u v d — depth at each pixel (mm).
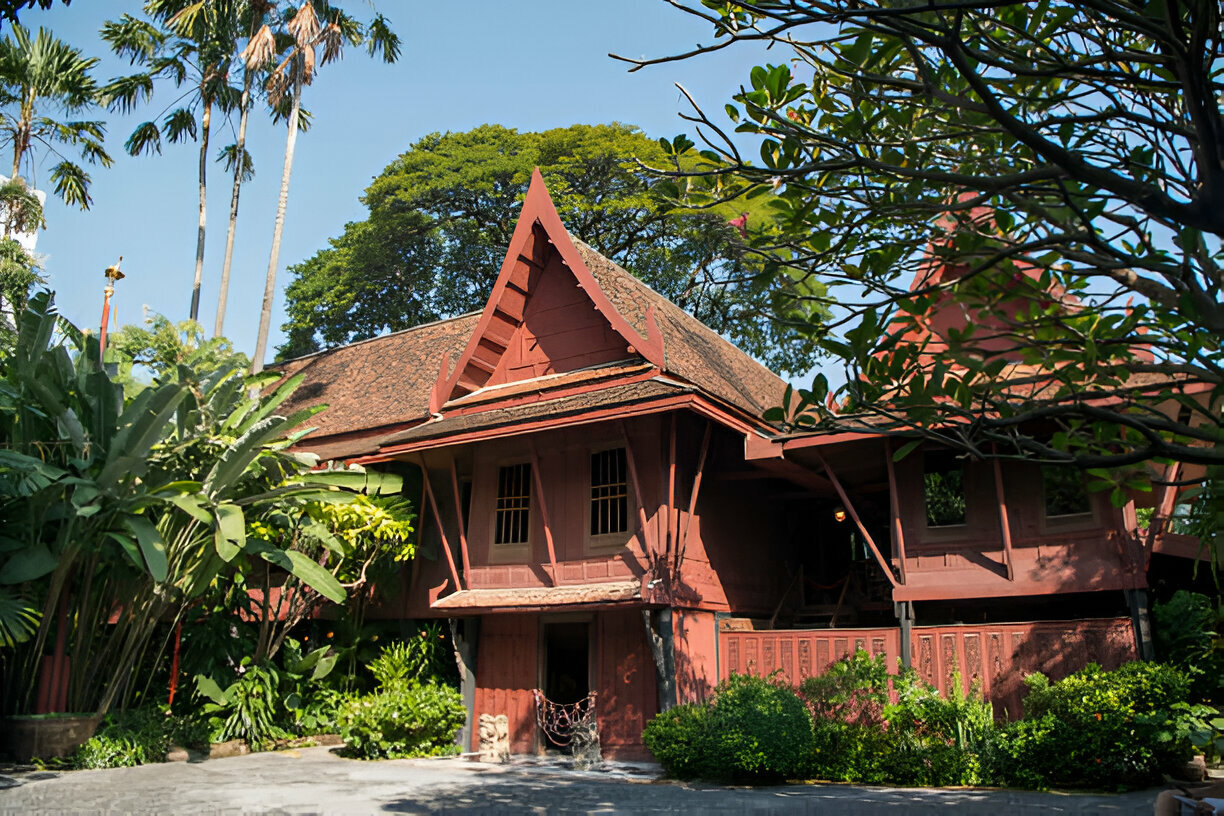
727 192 5754
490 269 40906
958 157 6020
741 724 14023
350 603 20734
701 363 19547
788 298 5855
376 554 19422
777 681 16438
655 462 16922
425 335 27078
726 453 19016
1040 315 5492
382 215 38156
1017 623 14516
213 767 15461
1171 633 15570
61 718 15047
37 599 15367
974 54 4055
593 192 38219
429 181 37250
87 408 15445
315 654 19109
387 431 22750
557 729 17984
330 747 18625
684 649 16594
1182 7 4387
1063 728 12688
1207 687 14656
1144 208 3822
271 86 33312
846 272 5582
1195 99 3680
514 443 19188
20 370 14852
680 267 37094
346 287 40250
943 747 13492
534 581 18094
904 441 15875
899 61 5684
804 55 4906
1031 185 4938
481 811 11219
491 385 20234
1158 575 18812
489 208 39031
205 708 17469
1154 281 4875
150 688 18672
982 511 15609
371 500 19453
